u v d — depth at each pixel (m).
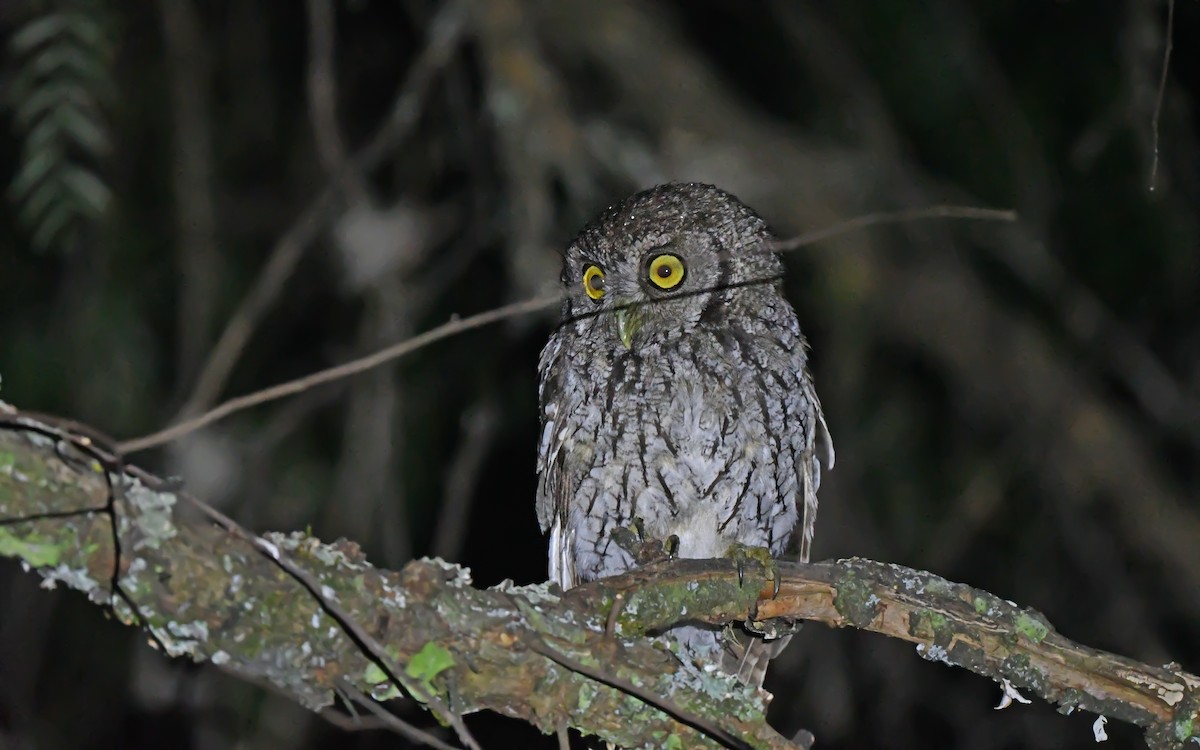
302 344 11.27
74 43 8.26
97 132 8.31
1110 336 10.81
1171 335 11.43
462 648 4.45
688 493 7.98
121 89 10.37
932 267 10.40
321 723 9.92
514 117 9.33
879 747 11.00
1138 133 9.05
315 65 9.29
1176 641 11.23
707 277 8.02
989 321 10.41
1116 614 10.82
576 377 8.12
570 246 8.49
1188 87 10.76
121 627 10.63
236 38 11.27
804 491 8.12
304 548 4.26
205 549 3.97
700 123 9.89
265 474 10.38
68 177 8.29
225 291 10.91
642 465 7.95
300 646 4.13
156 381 10.09
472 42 11.29
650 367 7.95
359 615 4.26
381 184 11.78
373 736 9.95
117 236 10.09
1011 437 10.70
